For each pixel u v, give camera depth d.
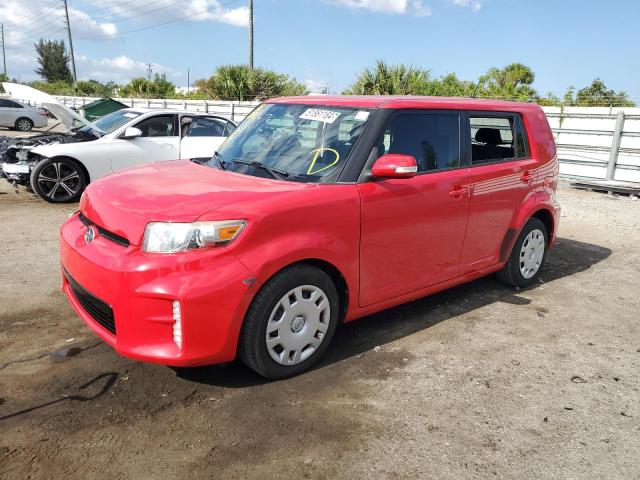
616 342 4.22
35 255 5.73
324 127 3.88
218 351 3.02
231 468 2.59
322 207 3.32
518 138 4.92
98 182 3.81
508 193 4.71
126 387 3.24
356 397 3.25
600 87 22.48
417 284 4.09
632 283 5.70
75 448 2.67
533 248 5.29
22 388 3.18
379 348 3.92
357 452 2.75
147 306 2.91
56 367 3.43
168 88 33.06
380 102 3.87
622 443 2.93
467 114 4.41
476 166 4.43
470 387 3.44
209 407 3.07
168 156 9.30
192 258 2.91
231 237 2.99
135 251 2.97
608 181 12.33
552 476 2.64
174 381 3.33
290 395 3.24
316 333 3.50
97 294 3.06
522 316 4.65
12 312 4.24
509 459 2.75
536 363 3.80
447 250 4.27
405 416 3.08
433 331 4.26
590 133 13.29
